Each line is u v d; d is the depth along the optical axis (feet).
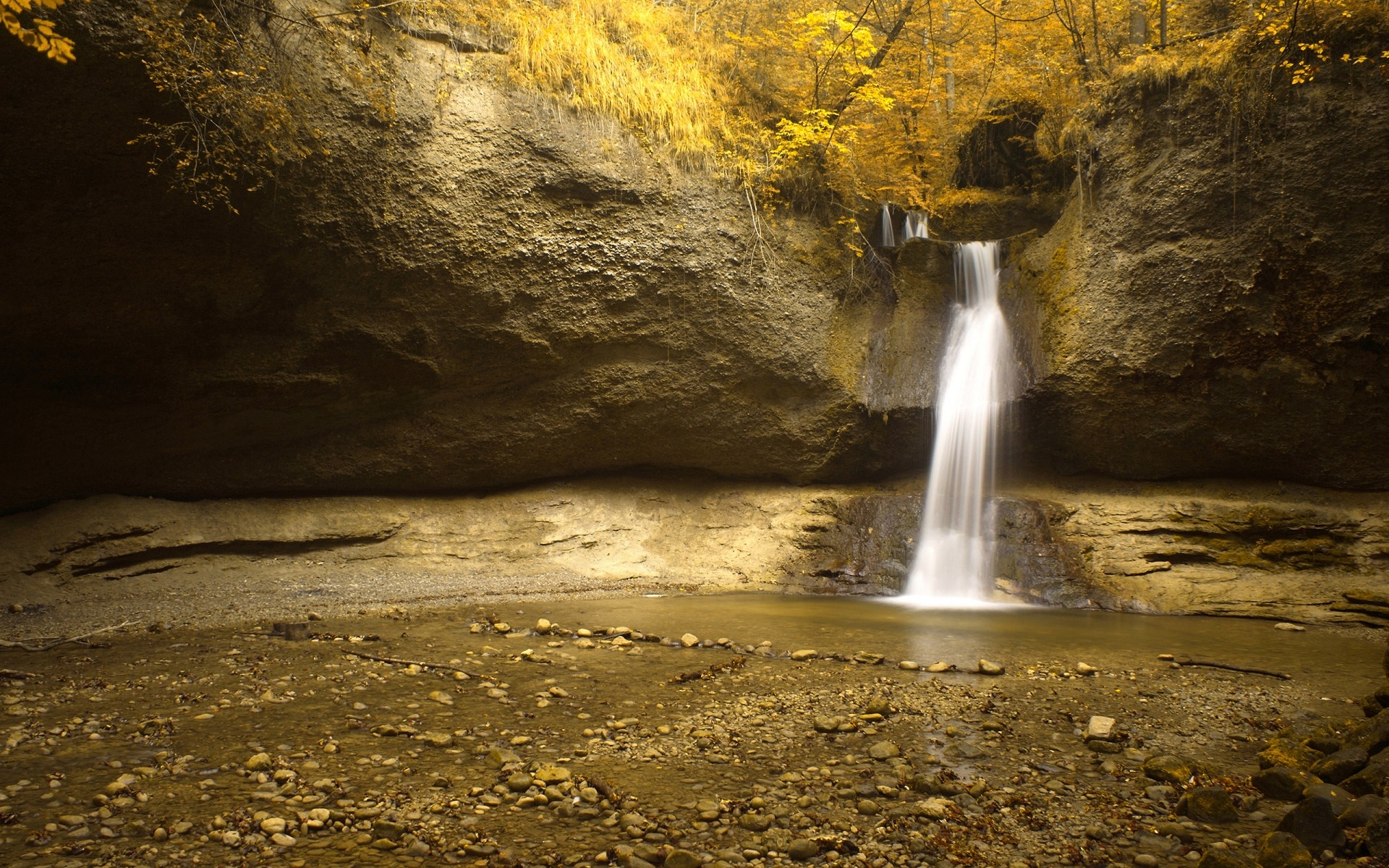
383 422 42.98
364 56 34.01
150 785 14.49
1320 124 37.09
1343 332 38.22
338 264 36.11
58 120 27.89
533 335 42.29
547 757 16.20
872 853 12.12
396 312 38.88
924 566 43.27
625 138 41.96
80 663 23.70
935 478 47.78
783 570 44.37
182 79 28.63
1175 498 43.16
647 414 46.93
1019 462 47.62
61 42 19.95
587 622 31.09
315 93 32.60
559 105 40.01
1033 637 29.60
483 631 29.01
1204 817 13.32
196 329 35.65
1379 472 39.81
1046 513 43.04
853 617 33.76
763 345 46.83
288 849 12.19
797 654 25.40
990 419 46.70
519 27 39.34
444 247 37.99
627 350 45.11
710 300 45.21
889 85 59.11
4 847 12.01
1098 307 43.62
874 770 15.52
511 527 45.57
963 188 60.18
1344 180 36.94
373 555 41.86
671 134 43.62
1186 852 12.20
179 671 22.70
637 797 14.16
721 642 27.17
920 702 20.16
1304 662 26.11
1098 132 44.11
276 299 36.11
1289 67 37.40
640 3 48.03
